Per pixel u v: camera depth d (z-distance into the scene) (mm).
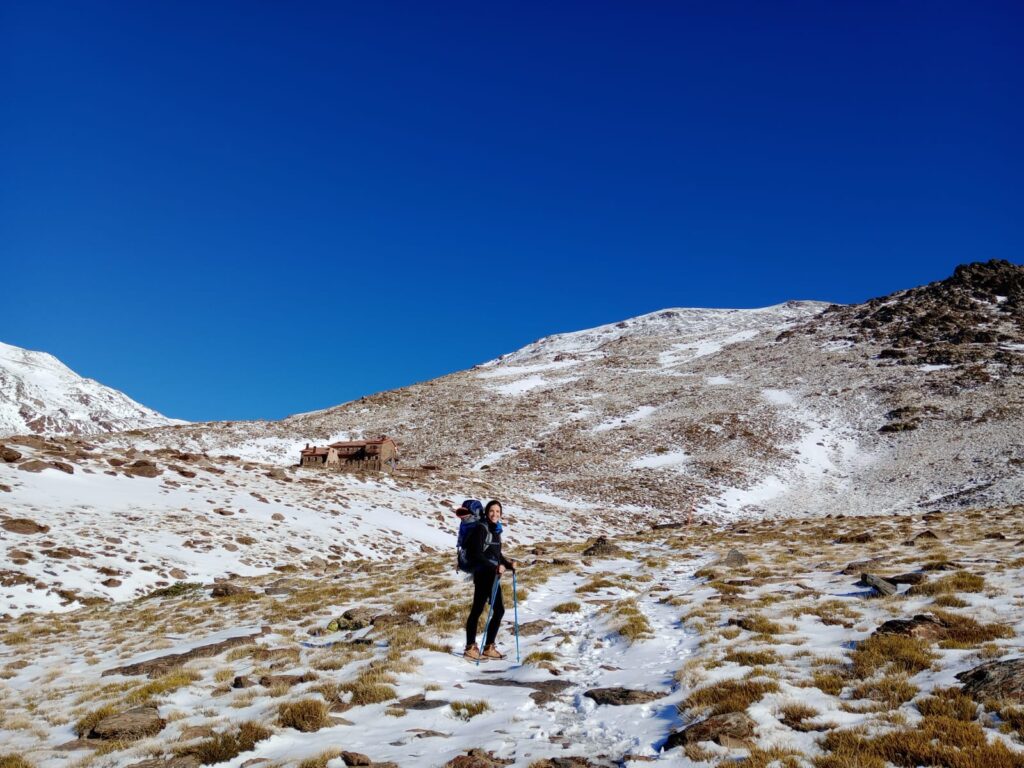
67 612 20531
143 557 25375
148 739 8039
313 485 44969
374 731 8023
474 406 125875
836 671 9062
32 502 27781
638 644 11844
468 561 11531
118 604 21578
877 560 20219
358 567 28062
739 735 6883
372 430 114062
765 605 14281
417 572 23844
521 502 59688
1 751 7996
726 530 39844
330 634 14641
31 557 22797
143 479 35469
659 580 20812
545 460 90375
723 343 177000
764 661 9781
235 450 97562
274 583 23125
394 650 11742
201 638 15047
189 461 42688
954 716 7004
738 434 94062
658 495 72688
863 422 95938
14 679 12547
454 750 7180
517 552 32031
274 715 8570
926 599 13508
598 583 19188
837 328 156125
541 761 6688
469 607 15477
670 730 7539
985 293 152875
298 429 111500
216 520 31891
